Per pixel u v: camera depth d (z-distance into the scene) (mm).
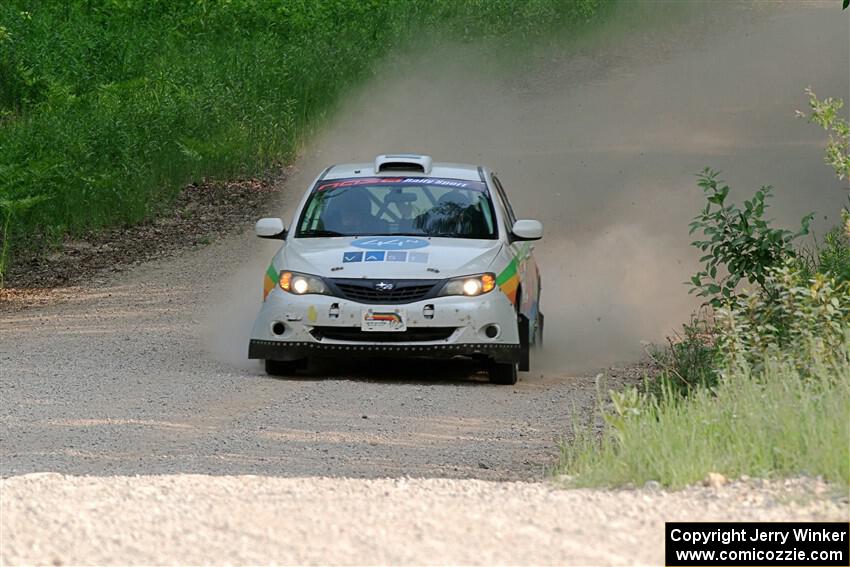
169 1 115750
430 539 20688
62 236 72375
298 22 115188
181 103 87688
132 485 25312
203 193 81750
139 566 19500
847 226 48312
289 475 29281
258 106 90375
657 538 20703
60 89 88688
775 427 26094
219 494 24328
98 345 49719
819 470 24469
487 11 124500
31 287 64438
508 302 42375
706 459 25000
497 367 42531
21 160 74125
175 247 71812
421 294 41531
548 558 19688
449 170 48469
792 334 35000
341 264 42438
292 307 41812
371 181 47125
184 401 38250
